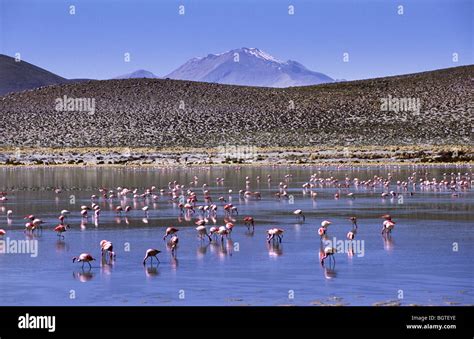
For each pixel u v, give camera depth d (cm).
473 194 5841
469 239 3322
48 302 2248
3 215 4494
